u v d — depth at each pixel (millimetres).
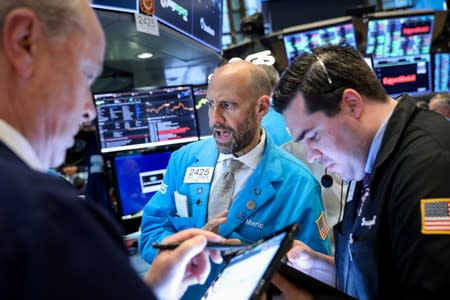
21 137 476
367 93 877
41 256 335
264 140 1367
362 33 3652
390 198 786
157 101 2086
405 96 908
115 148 2012
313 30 3479
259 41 3518
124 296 364
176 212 1474
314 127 912
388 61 3781
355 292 948
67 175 2404
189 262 868
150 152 2045
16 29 483
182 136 2143
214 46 2246
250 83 1266
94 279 351
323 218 1272
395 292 797
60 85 527
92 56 571
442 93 3402
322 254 1160
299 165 1359
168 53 2078
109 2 1383
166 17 1702
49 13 506
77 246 357
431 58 3803
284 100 939
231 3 7125
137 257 1703
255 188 1293
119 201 1954
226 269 861
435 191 721
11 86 499
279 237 672
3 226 335
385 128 862
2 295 321
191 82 2869
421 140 794
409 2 6082
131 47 1893
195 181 1405
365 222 854
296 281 896
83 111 583
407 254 729
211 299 796
